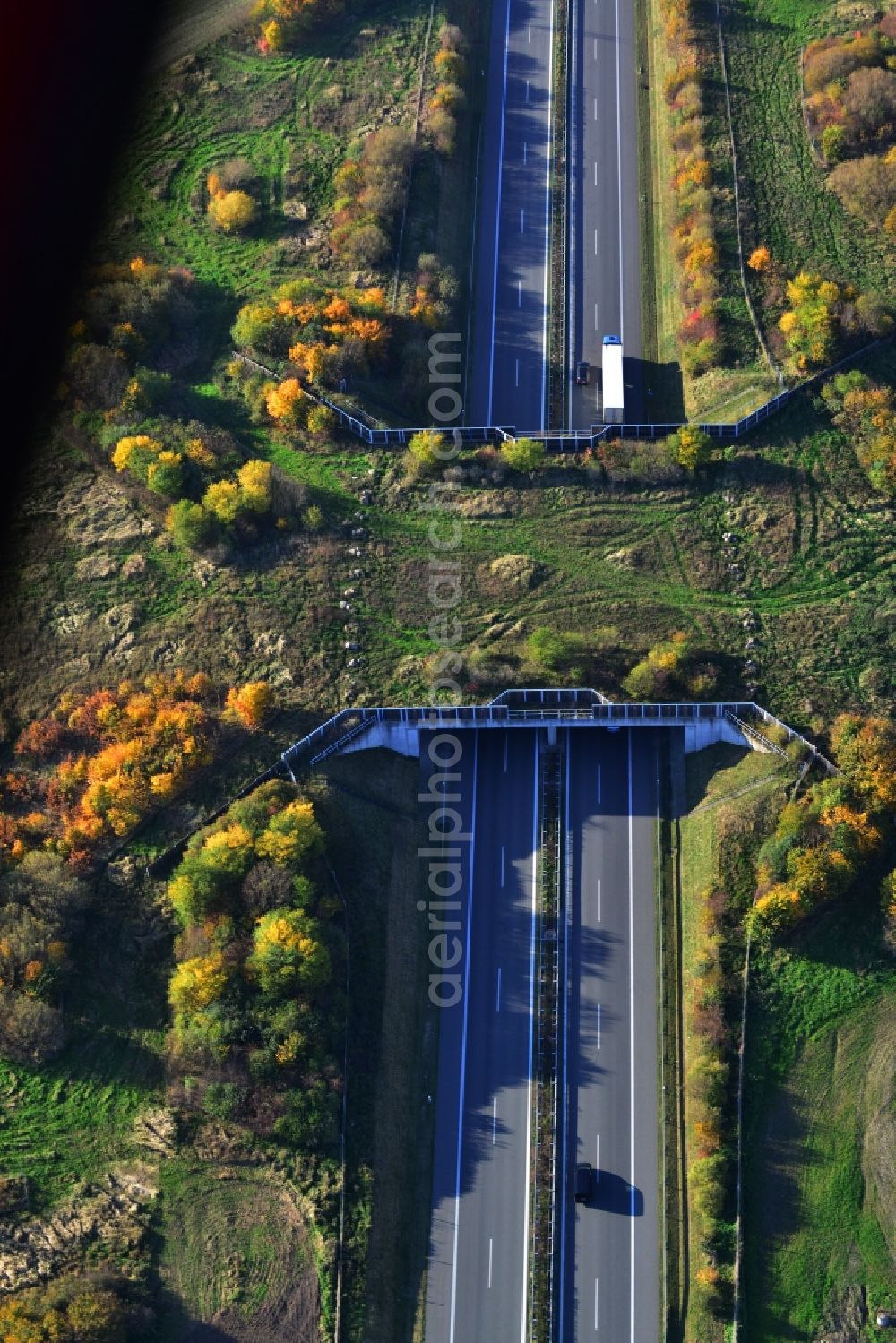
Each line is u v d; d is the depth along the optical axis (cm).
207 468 13650
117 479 13738
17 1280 10488
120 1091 11131
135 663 12850
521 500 13662
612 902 12125
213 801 12175
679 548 13350
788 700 12538
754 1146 11031
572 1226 10988
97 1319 10050
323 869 11838
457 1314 10744
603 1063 11531
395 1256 10875
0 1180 10850
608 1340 10600
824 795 11888
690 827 12275
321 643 12938
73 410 13888
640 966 11856
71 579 13288
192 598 13175
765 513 13450
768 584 13150
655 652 12581
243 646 12925
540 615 13075
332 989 11338
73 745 12412
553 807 12488
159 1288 10525
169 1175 10875
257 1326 10438
